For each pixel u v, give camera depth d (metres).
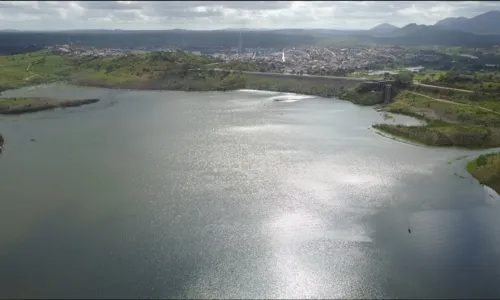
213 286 80.12
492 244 94.25
